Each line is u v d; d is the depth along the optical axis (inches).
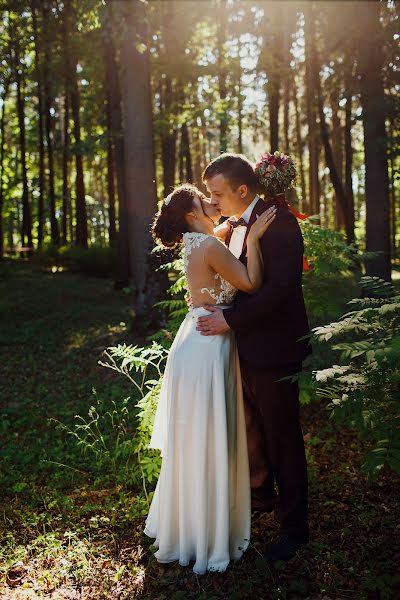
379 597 107.9
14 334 417.1
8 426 224.2
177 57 586.9
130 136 361.7
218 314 122.2
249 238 121.5
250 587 113.0
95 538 136.3
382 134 397.4
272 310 119.3
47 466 179.2
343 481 157.2
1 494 161.8
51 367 322.3
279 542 126.0
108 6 335.0
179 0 585.3
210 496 122.6
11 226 1526.8
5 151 1262.3
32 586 117.3
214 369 122.7
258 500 144.3
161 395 134.1
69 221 1425.9
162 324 368.2
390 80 415.8
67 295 619.2
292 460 126.5
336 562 120.6
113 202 827.4
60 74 716.7
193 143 944.9
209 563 122.5
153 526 133.3
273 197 133.6
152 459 153.0
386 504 142.7
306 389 166.6
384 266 397.4
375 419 111.1
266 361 123.6
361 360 223.5
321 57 645.9
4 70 944.9
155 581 119.2
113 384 276.1
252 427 137.8
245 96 629.0
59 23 600.7
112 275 829.8
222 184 125.3
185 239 126.3
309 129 754.8
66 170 1039.0
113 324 443.5
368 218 399.9
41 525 143.1
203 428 121.2
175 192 129.3
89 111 738.8
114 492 159.5
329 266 178.4
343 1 490.9
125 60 355.6
